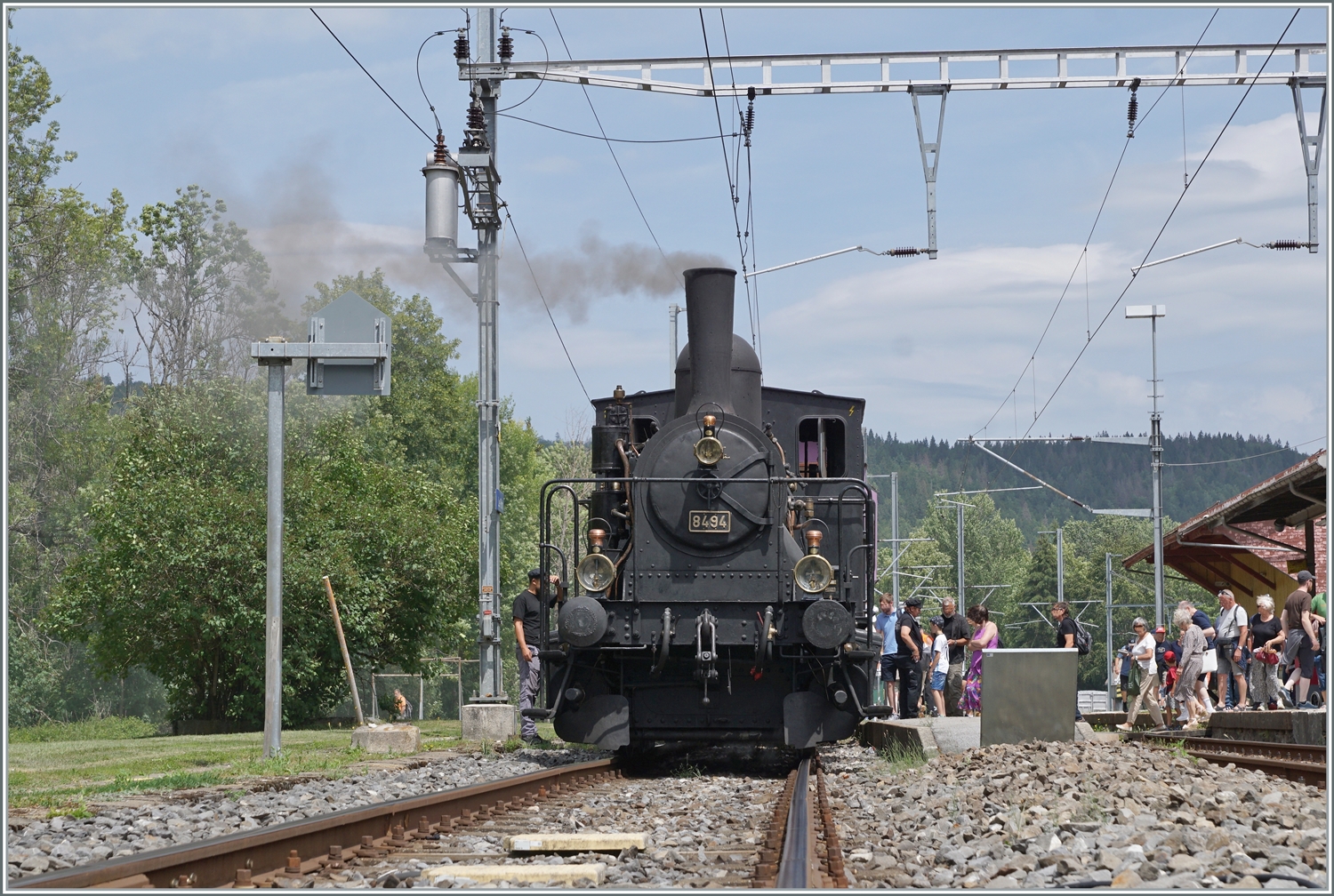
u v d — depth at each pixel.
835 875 5.59
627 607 11.64
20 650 35.62
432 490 28.77
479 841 6.88
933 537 132.25
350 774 10.80
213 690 25.48
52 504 38.59
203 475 25.34
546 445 74.81
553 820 7.83
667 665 11.93
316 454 27.88
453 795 7.93
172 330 50.31
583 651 11.68
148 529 22.98
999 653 12.04
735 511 11.66
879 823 7.78
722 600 11.58
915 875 5.69
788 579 11.59
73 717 40.19
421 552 26.30
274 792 9.20
